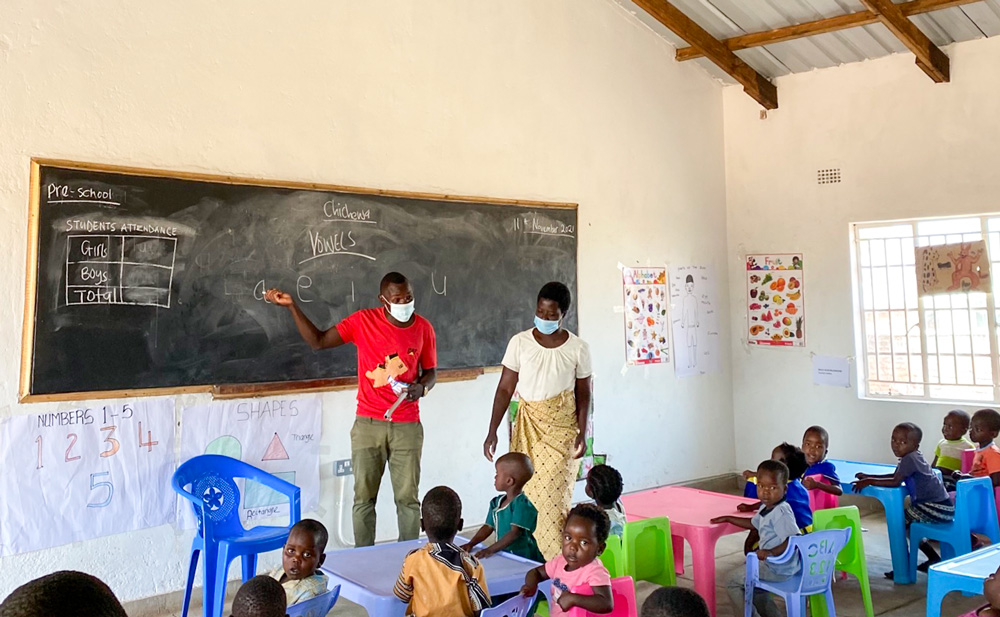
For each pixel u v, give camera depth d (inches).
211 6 160.2
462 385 197.6
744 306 263.3
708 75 262.5
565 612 101.4
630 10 238.7
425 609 93.7
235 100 163.2
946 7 198.8
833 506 176.9
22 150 139.3
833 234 243.4
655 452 241.9
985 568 112.0
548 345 136.5
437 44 195.3
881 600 157.0
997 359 216.1
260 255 165.6
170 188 154.4
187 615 145.9
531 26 215.0
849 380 240.1
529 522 122.2
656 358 243.1
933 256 227.1
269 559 165.0
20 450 138.1
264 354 165.8
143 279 151.3
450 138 197.2
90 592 33.4
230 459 152.9
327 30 176.4
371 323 153.6
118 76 149.1
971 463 186.2
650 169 243.9
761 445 259.6
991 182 213.5
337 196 176.9
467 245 198.8
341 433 176.9
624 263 235.8
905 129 228.7
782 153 254.2
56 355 141.9
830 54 238.1
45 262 140.9
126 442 148.9
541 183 216.2
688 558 188.5
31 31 140.3
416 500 156.8
